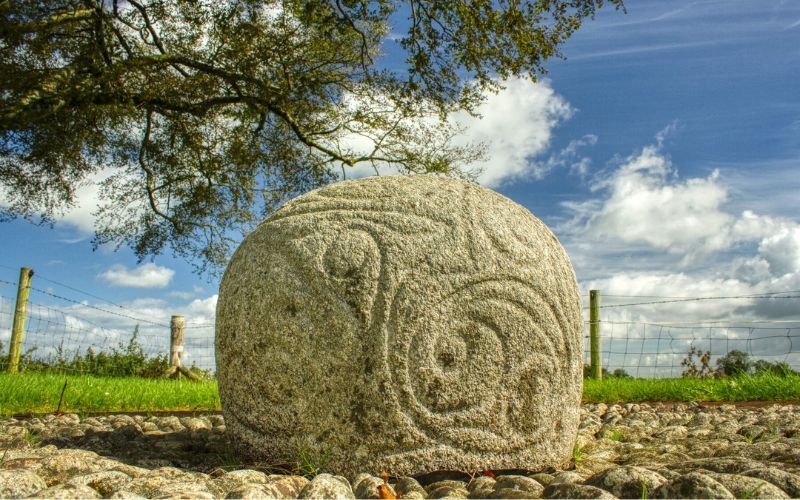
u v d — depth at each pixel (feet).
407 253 10.21
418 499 8.54
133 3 35.83
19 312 33.58
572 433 11.28
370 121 39.75
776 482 8.46
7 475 8.05
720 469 9.28
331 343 9.98
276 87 38.73
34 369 35.14
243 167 40.24
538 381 10.58
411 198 10.88
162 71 35.86
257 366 10.47
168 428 16.80
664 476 8.97
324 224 10.71
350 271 10.16
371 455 9.91
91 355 38.75
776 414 17.43
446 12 36.52
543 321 10.73
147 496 8.23
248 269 10.99
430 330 9.98
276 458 10.39
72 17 33.35
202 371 41.65
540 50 36.40
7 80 31.07
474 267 10.34
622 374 34.04
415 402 9.89
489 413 10.19
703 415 17.67
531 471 10.47
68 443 13.60
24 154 35.45
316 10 35.60
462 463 10.05
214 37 36.86
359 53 40.75
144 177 41.19
